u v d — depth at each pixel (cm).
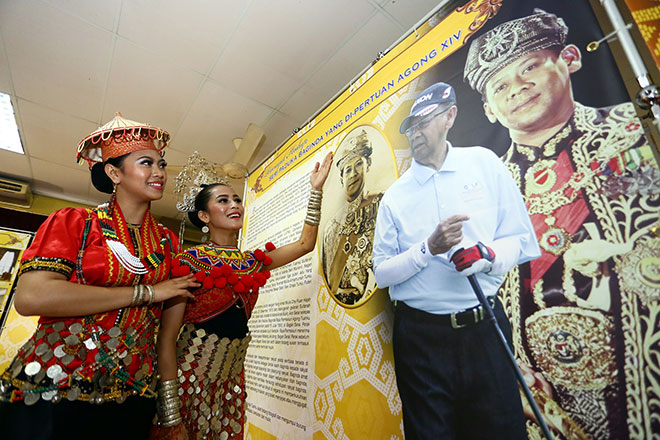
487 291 105
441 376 111
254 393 213
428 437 109
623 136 85
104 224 113
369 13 218
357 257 156
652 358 73
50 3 213
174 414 116
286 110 313
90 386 98
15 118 339
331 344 160
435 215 124
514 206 104
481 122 118
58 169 452
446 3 142
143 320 113
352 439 137
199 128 346
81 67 268
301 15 220
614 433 75
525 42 111
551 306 90
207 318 139
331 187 185
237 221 161
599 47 94
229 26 228
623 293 79
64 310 92
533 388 90
